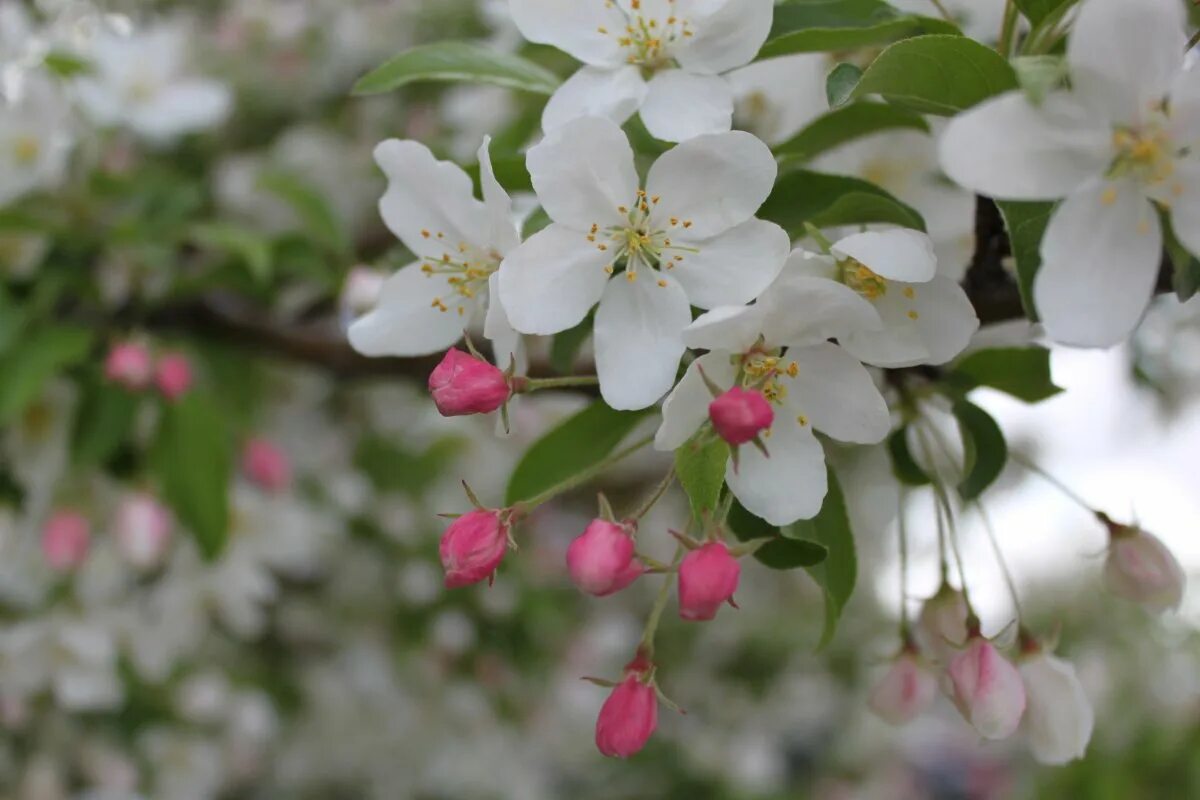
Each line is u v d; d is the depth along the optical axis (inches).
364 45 30.1
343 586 31.2
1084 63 11.7
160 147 27.8
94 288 20.5
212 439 20.0
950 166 11.8
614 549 12.4
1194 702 32.0
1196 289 12.5
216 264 21.0
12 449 21.3
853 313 12.6
